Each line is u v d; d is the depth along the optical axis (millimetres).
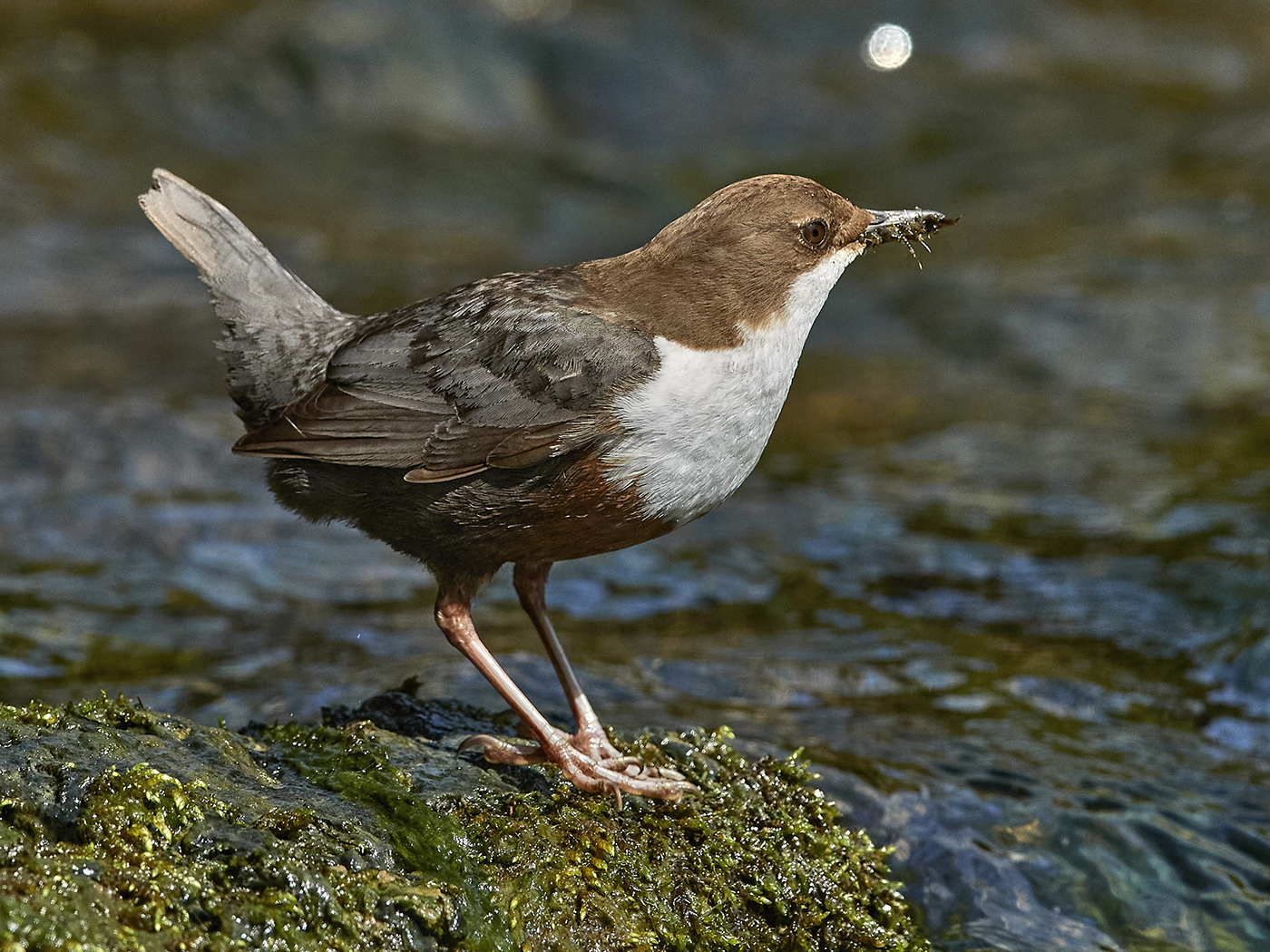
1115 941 7043
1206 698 9219
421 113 22188
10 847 5027
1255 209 18594
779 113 23109
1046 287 16875
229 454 12820
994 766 8227
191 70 21609
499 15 23469
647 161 21922
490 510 7188
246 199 19375
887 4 25578
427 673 8891
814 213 7531
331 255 17922
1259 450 12992
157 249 18000
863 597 10680
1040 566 11102
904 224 7863
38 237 17656
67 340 15258
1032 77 24672
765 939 6281
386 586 10906
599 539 7402
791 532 11828
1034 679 9375
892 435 13867
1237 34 26469
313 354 7684
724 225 7359
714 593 10773
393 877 5477
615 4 24328
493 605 10516
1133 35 26312
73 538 11195
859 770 8016
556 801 6438
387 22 22766
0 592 10195
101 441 12742
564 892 5883
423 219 19516
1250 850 7652
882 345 16125
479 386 7148
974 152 21828
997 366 15344
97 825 5242
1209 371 14766
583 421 7039
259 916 5059
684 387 7109
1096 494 12320
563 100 22969
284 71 21969
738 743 8109
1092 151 21484
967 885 7270
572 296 7410
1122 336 15625
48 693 8719
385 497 7301
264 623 10062
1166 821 7820
